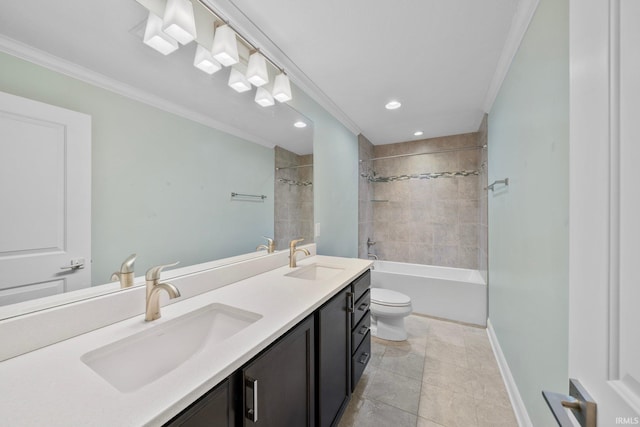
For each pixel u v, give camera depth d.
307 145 2.17
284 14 1.31
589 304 0.46
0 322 0.68
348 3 1.24
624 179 0.38
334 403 1.31
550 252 1.06
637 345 0.35
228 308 1.07
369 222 3.64
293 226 2.02
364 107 2.48
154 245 1.10
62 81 0.82
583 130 0.49
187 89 1.24
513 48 1.52
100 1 0.91
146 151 1.07
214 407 0.65
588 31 0.47
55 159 0.80
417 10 1.28
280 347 0.89
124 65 0.99
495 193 2.15
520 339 1.46
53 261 0.80
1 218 0.70
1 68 0.69
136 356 0.83
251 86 1.61
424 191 3.55
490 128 2.38
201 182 1.32
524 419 1.36
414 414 1.48
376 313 2.32
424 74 1.89
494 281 2.23
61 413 0.50
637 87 0.35
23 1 0.74
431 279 2.82
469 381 1.77
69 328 0.80
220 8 1.28
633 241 0.36
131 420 0.49
